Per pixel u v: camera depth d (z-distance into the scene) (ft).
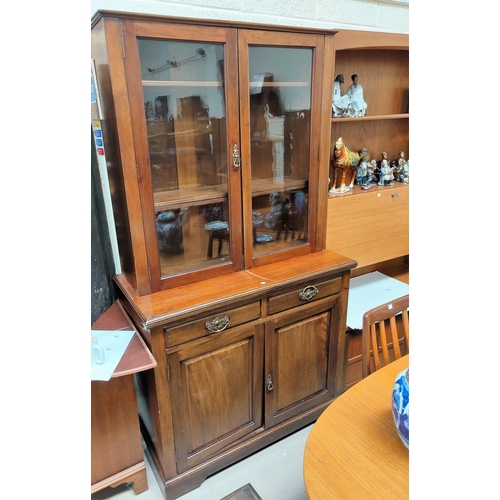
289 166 5.44
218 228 5.04
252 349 5.11
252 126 4.88
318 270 5.29
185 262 4.92
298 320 5.41
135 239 4.42
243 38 4.38
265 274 5.18
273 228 5.53
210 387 4.90
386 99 7.35
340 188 6.64
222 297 4.58
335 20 6.31
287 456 5.65
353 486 2.59
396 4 6.84
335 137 6.88
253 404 5.39
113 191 4.77
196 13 5.19
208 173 4.92
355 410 3.26
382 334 4.27
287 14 5.84
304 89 5.15
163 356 4.41
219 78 4.46
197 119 4.64
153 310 4.29
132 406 4.83
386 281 7.87
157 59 4.10
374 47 6.39
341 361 6.13
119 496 5.10
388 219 7.07
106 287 5.42
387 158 7.74
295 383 5.72
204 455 5.13
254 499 4.95
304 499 4.98
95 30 3.95
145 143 4.20
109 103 4.06
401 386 2.76
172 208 4.62
